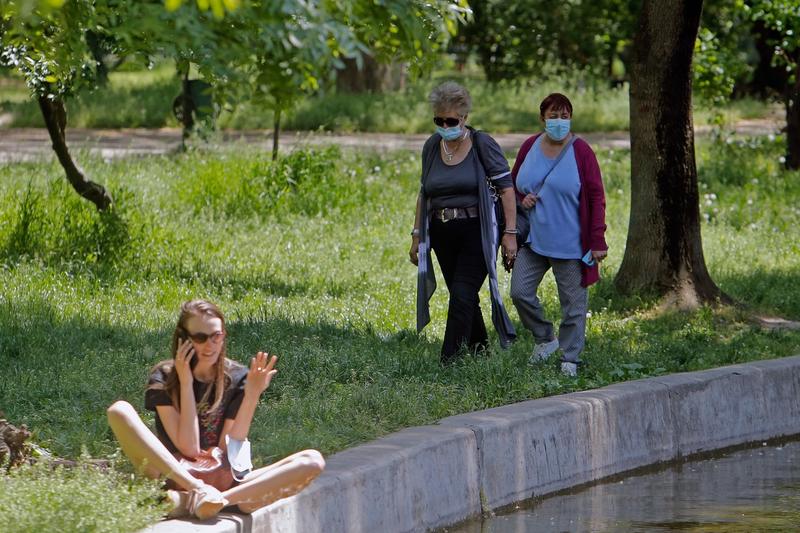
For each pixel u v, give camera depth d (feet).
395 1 29.04
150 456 32.30
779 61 132.98
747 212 106.63
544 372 51.26
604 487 45.75
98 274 75.15
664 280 71.20
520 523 40.96
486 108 201.36
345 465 37.06
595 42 195.31
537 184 53.26
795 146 128.16
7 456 35.53
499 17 195.42
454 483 40.78
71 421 42.22
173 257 81.82
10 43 36.55
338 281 77.30
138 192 102.99
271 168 110.63
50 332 57.00
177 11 26.09
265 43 27.84
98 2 29.78
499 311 52.75
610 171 130.31
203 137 125.08
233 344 54.54
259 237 92.94
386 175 123.13
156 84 222.28
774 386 54.08
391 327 62.39
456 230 51.90
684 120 71.05
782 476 47.55
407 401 45.24
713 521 41.14
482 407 46.91
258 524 32.50
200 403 33.73
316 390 47.34
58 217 85.56
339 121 189.88
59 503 29.89
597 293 72.18
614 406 47.42
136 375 48.32
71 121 188.85
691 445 50.57
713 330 66.64
